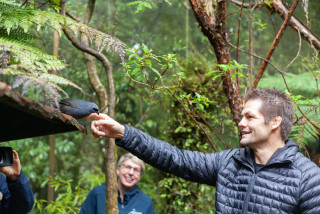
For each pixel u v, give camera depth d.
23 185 1.98
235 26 3.72
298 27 2.88
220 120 3.60
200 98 2.24
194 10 2.30
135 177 3.11
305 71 3.91
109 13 4.09
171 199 3.69
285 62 4.29
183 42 4.32
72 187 5.54
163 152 1.92
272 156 1.74
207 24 2.30
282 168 1.70
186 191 3.59
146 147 1.89
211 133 3.59
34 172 5.71
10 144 5.39
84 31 1.53
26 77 1.16
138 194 3.18
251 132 1.75
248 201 1.70
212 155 1.95
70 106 1.54
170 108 3.69
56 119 1.28
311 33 2.77
